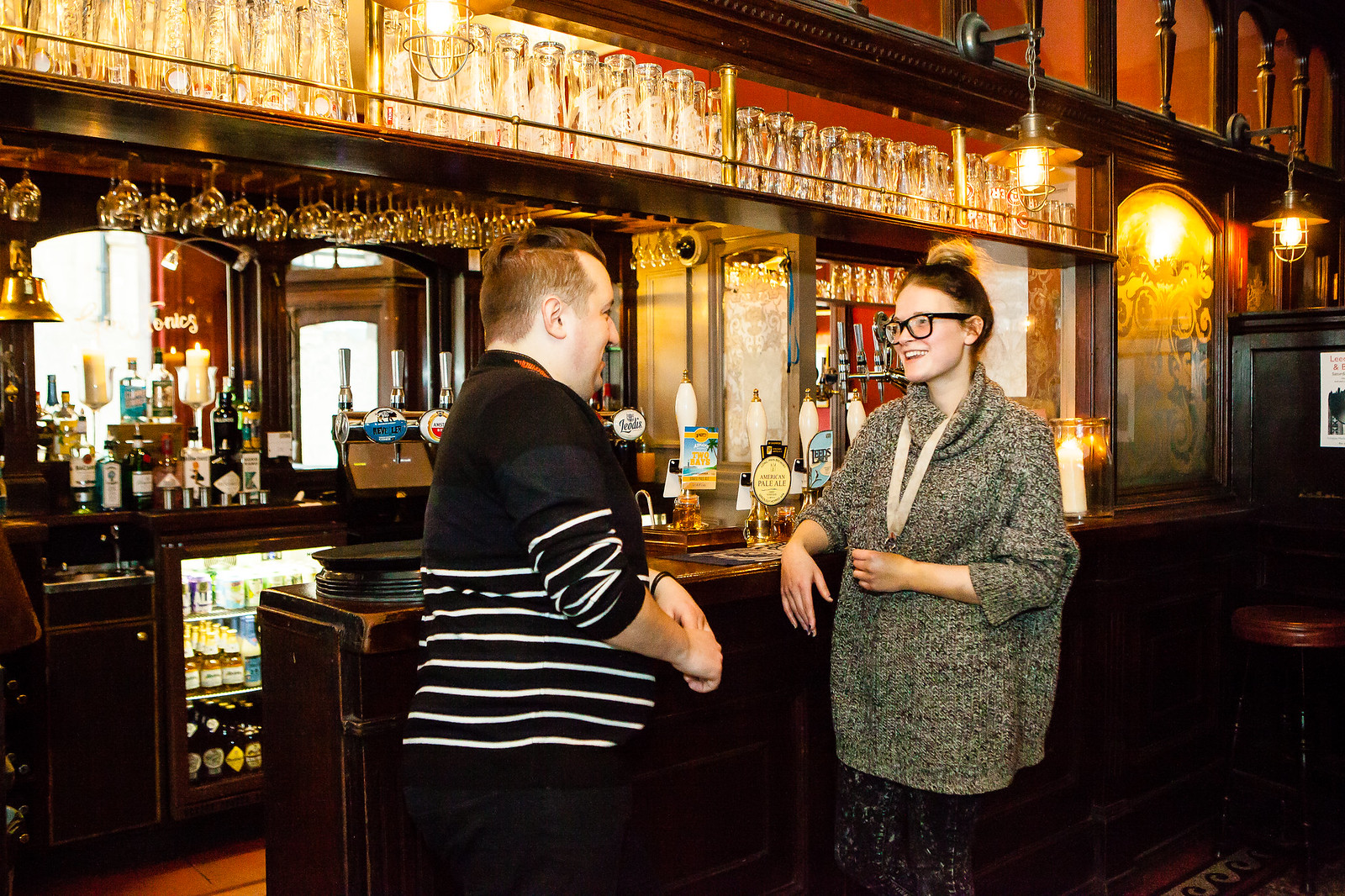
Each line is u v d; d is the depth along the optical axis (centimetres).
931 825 194
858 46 280
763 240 322
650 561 228
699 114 262
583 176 211
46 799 301
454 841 141
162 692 322
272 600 196
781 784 229
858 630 201
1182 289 393
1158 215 382
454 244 348
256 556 367
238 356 391
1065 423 341
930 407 202
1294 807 366
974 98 315
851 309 438
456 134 219
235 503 367
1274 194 437
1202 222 404
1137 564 321
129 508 350
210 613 347
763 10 257
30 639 211
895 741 191
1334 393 374
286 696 190
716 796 215
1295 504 385
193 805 325
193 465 363
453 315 438
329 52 209
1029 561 185
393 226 339
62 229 329
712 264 345
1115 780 307
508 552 139
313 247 394
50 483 338
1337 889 306
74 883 305
